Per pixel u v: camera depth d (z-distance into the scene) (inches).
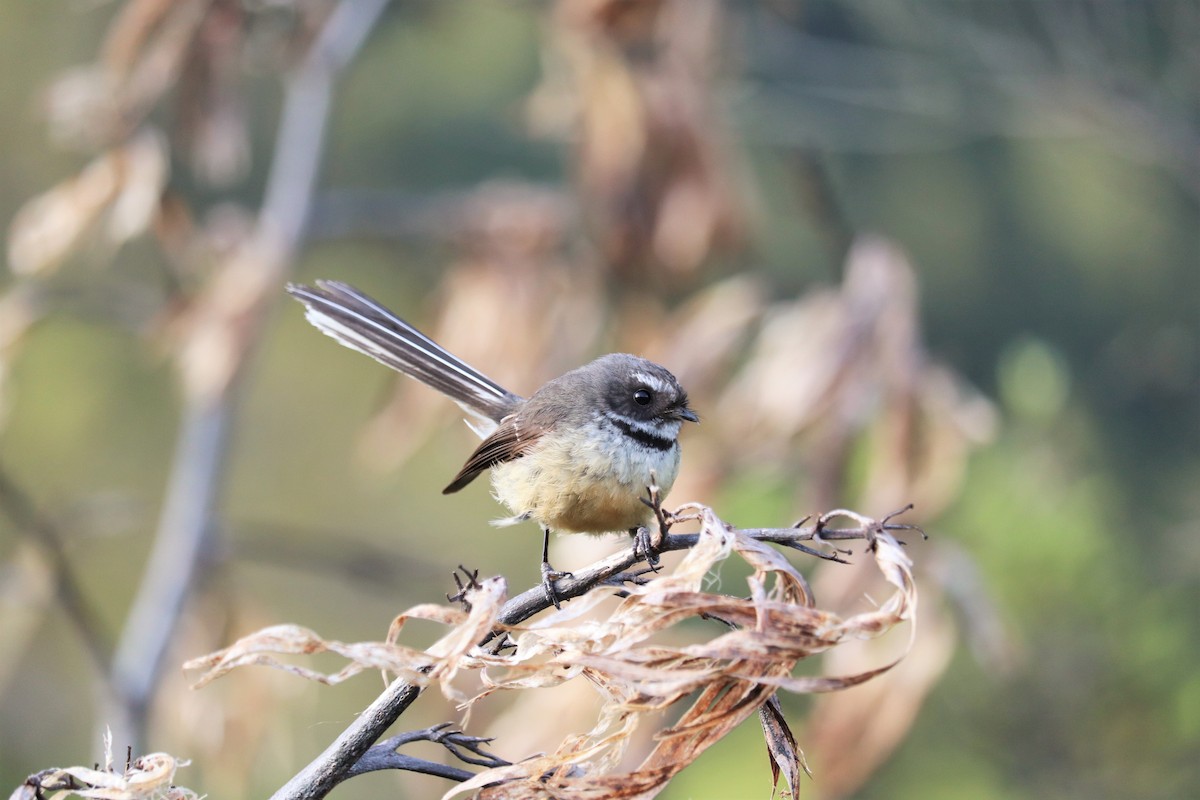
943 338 906.7
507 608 213.9
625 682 181.8
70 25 858.8
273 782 604.7
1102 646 381.1
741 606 183.2
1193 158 576.4
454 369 362.3
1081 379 701.9
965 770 391.5
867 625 179.2
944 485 405.7
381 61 941.8
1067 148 829.2
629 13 489.1
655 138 494.3
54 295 475.2
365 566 478.6
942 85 593.0
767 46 618.5
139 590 810.8
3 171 837.8
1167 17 581.3
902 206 901.8
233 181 776.3
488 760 205.8
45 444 815.1
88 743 711.1
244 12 478.0
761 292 482.9
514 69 956.0
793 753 197.2
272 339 987.3
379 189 929.5
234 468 956.6
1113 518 448.1
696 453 446.6
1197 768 371.9
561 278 512.4
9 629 543.8
